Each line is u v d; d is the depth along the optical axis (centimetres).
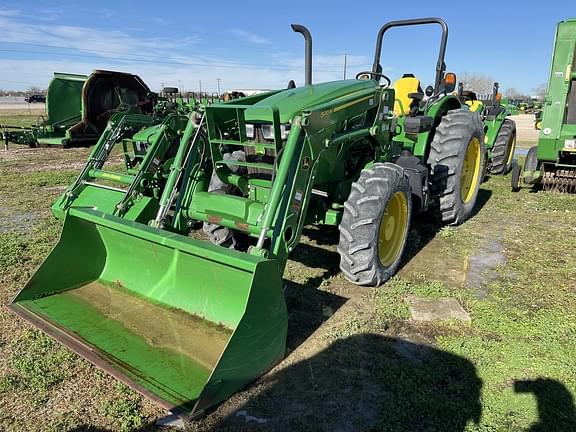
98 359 283
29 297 346
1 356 313
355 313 372
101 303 352
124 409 266
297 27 485
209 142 380
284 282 427
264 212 321
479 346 326
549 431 251
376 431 252
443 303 388
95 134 1500
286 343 327
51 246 520
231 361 258
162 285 350
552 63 701
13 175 977
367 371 301
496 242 541
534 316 369
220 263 294
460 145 548
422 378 293
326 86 437
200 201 377
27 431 251
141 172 438
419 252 510
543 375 296
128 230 329
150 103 1541
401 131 566
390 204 418
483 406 270
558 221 618
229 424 257
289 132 354
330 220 430
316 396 278
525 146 1535
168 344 303
